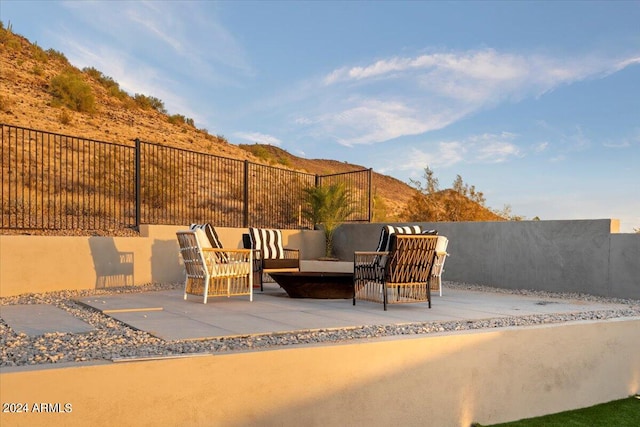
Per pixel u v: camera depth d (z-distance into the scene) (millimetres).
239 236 12258
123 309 6105
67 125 22172
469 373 4469
